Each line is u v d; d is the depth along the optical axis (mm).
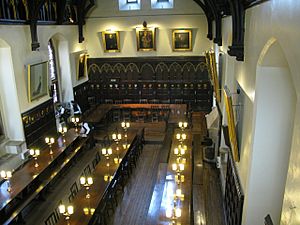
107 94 20484
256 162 5828
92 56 19734
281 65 5105
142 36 18609
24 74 12453
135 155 13344
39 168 10234
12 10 11484
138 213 9703
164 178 10016
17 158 11930
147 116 18828
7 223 8227
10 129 12344
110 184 9422
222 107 11891
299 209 3141
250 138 6125
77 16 17859
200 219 9227
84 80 19500
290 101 5352
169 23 18391
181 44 18734
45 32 14094
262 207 6090
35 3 12102
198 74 19281
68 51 16891
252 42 6125
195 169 11914
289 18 3564
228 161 9406
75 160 13438
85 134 14258
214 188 11070
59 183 11641
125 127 13227
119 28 18828
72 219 7555
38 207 10055
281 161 5715
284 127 5520
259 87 5391
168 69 19469
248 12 6629
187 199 8352
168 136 15953
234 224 7621
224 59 11906
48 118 14453
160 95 20094
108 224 9180
